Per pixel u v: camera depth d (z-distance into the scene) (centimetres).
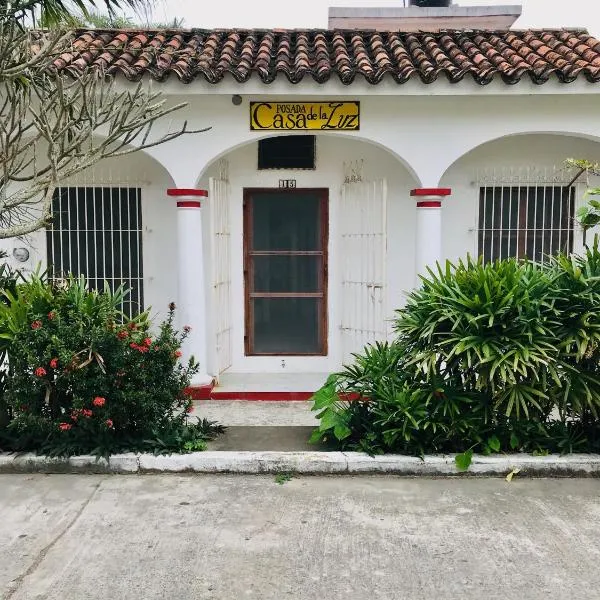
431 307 562
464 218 833
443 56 752
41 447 561
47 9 609
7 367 572
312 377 840
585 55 771
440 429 566
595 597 372
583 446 571
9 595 373
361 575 395
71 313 554
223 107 731
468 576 394
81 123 550
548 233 834
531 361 535
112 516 472
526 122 737
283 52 768
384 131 737
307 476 550
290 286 864
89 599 370
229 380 820
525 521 465
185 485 529
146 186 829
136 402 547
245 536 443
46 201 463
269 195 855
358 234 806
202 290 765
